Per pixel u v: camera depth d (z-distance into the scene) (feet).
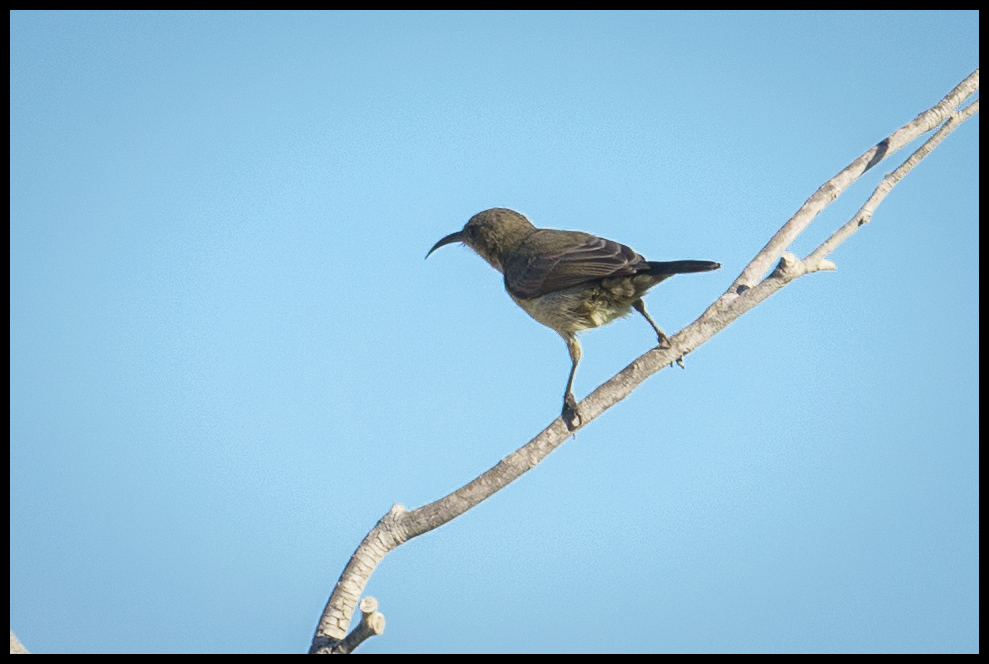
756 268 29.96
